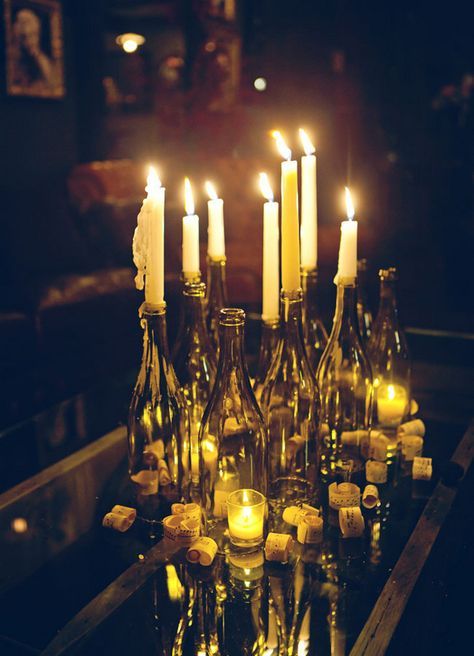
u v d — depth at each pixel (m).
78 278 3.13
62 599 0.85
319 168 5.48
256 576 0.88
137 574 0.89
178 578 0.88
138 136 5.24
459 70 5.85
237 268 3.50
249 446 0.96
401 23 5.55
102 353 3.13
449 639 1.24
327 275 3.79
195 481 1.05
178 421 1.02
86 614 0.83
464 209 5.39
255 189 4.09
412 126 5.57
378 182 5.39
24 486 1.15
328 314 2.18
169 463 1.02
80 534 0.99
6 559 0.93
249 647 0.76
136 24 5.48
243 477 0.97
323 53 5.58
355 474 1.09
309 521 0.92
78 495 1.11
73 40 4.31
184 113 5.30
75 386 2.79
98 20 4.42
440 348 1.88
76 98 4.39
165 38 5.54
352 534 0.93
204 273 3.35
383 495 1.08
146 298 0.97
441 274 4.68
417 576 0.86
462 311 4.19
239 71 5.68
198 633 0.79
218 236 1.25
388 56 5.57
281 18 5.60
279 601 0.83
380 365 1.28
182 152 5.32
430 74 5.80
